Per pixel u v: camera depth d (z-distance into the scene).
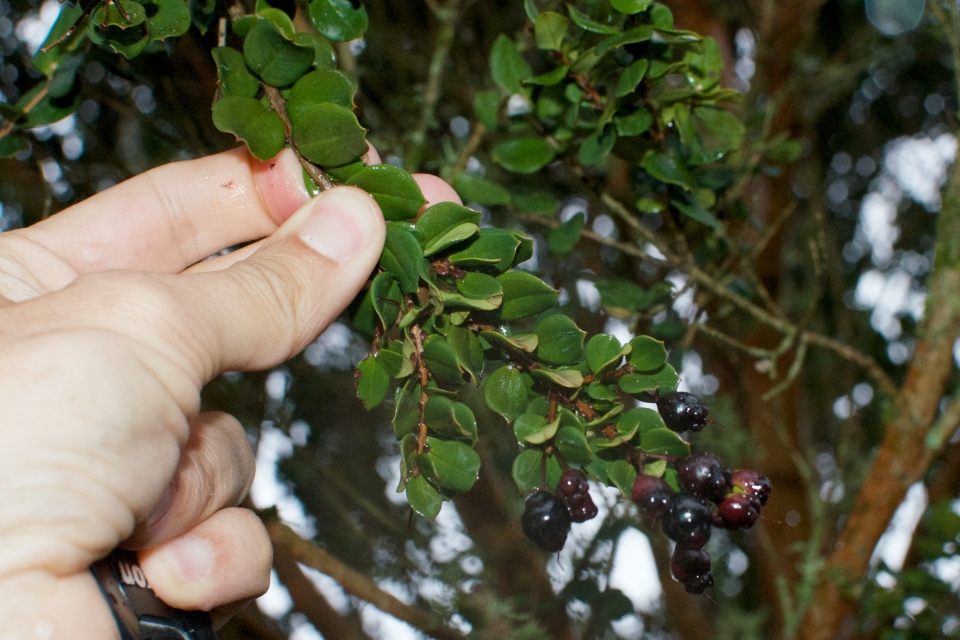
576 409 0.29
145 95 0.52
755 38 0.73
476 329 0.29
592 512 0.29
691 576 0.28
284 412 0.52
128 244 0.36
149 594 0.31
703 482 0.28
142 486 0.26
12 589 0.25
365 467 0.57
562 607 0.49
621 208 0.40
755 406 0.69
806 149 0.79
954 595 0.56
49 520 0.25
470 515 0.51
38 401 0.26
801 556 0.65
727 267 0.46
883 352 0.78
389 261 0.30
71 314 0.27
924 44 0.77
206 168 0.37
